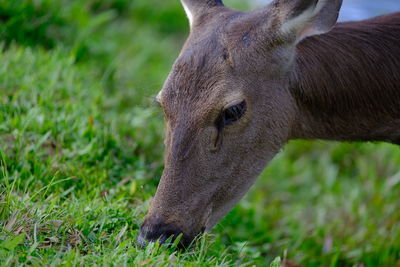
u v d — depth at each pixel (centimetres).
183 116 836
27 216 816
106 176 1012
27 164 969
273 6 886
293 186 1355
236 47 862
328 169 1383
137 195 988
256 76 866
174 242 808
